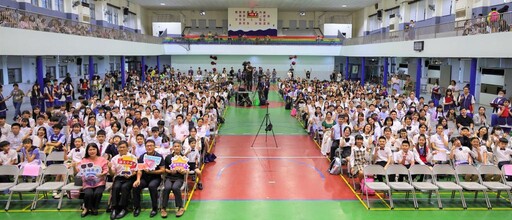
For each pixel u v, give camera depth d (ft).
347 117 39.09
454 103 50.96
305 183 33.37
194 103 51.39
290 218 26.23
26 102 78.13
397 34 81.87
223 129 57.57
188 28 154.10
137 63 138.41
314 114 53.36
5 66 72.49
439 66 92.07
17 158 30.35
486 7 65.92
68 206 28.14
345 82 86.69
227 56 136.98
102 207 28.09
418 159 31.19
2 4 63.87
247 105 82.89
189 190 31.37
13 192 29.27
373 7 129.59
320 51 130.00
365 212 27.25
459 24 59.00
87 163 26.55
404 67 109.70
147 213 26.96
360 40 109.19
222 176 35.17
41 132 33.40
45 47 54.85
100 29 75.97
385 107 46.37
